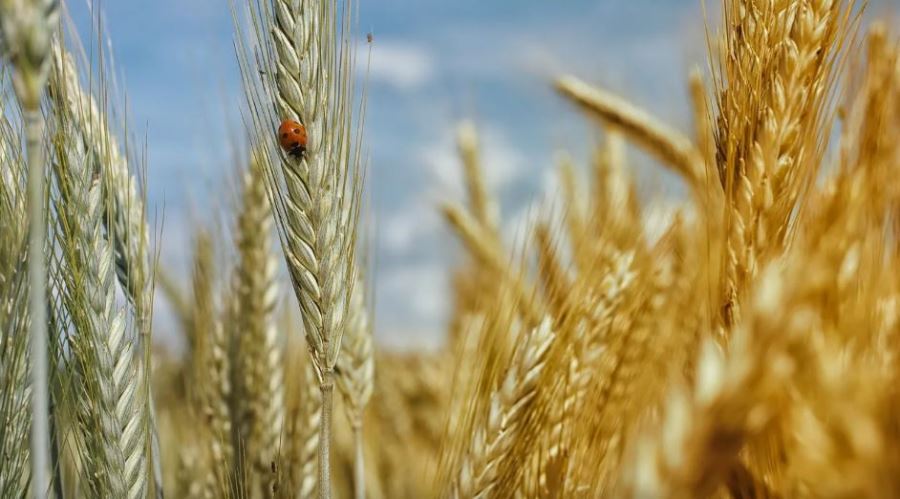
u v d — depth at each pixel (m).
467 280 0.64
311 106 0.32
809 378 0.24
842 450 0.24
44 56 0.27
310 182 0.32
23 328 0.31
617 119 0.47
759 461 0.27
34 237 0.27
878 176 0.27
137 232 0.34
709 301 0.30
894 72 0.28
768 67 0.31
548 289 0.35
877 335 0.26
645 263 0.36
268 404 0.39
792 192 0.30
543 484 0.32
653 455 0.24
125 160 0.34
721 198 0.32
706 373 0.24
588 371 0.34
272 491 0.35
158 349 0.45
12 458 0.31
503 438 0.33
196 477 0.41
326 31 0.32
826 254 0.26
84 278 0.32
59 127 0.32
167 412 0.45
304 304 0.32
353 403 0.38
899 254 0.27
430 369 0.62
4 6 0.27
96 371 0.32
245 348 0.40
